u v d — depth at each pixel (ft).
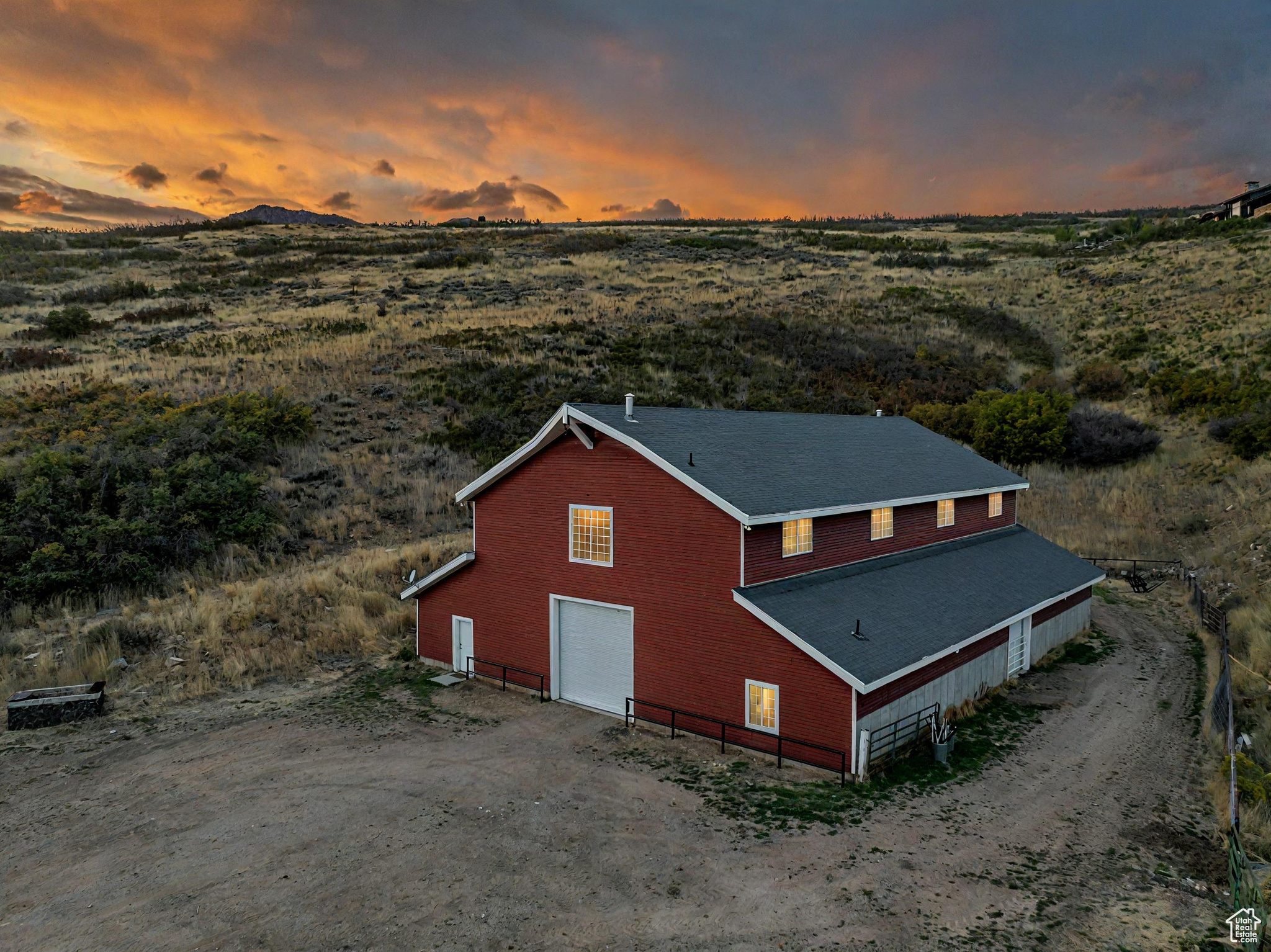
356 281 249.96
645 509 53.57
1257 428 125.39
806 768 45.85
